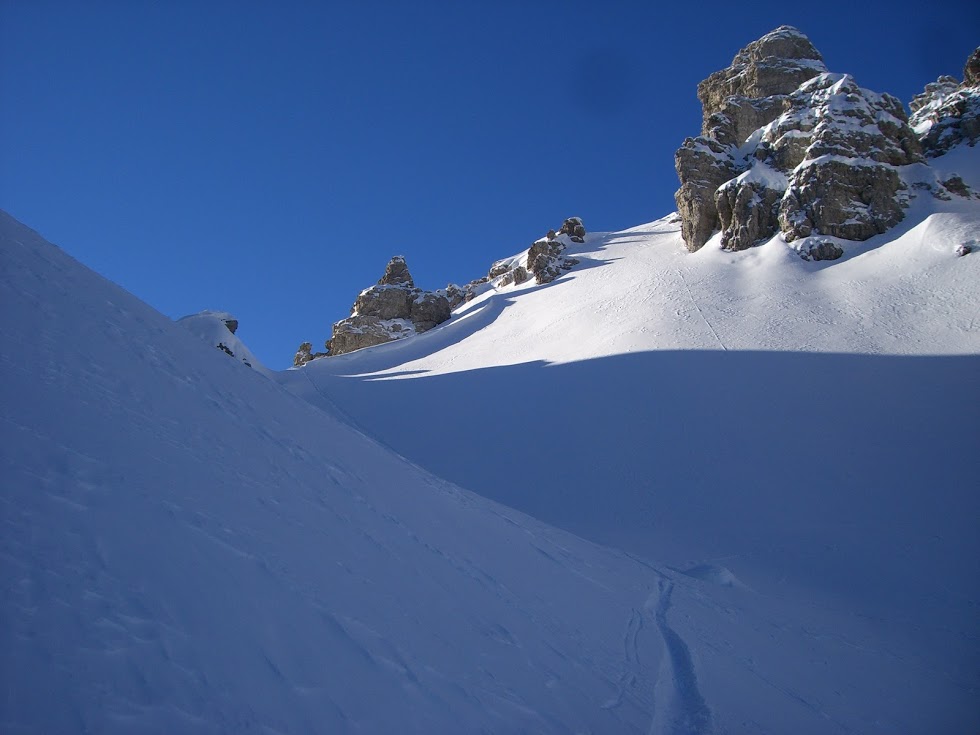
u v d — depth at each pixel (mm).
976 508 19688
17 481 4367
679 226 71250
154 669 3445
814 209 47625
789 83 68000
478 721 4715
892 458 23844
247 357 36000
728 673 8102
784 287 43062
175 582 4258
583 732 5324
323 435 10477
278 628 4449
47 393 5852
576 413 34125
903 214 45906
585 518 23062
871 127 50656
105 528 4391
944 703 9070
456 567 7828
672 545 18625
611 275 59094
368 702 4242
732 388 32188
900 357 30828
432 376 48000
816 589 14867
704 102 74875
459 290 83062
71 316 8016
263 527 5809
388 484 9906
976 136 51000
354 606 5375
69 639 3316
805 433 27000
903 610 13633
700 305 43750
